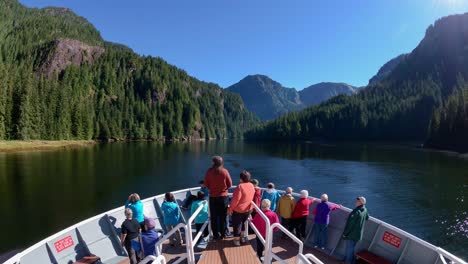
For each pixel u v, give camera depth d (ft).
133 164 167.53
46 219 70.23
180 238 26.94
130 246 24.41
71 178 120.06
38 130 275.39
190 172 141.59
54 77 561.84
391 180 126.62
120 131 452.76
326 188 111.34
